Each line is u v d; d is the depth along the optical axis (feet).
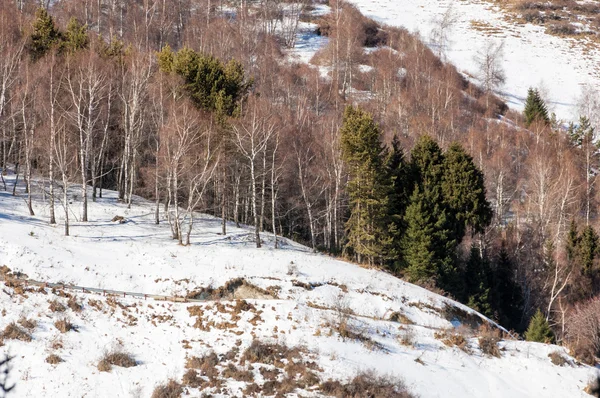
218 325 106.11
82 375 88.28
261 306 111.86
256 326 106.63
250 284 120.57
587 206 213.66
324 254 151.94
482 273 157.58
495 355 115.14
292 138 173.88
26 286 106.01
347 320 112.57
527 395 104.01
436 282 149.38
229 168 164.25
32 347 91.56
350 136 150.61
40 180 163.94
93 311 104.42
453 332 119.75
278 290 119.96
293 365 95.55
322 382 91.71
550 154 236.84
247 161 166.61
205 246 138.21
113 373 90.17
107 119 159.94
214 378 90.94
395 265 155.43
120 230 141.38
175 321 106.63
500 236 193.16
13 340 91.86
